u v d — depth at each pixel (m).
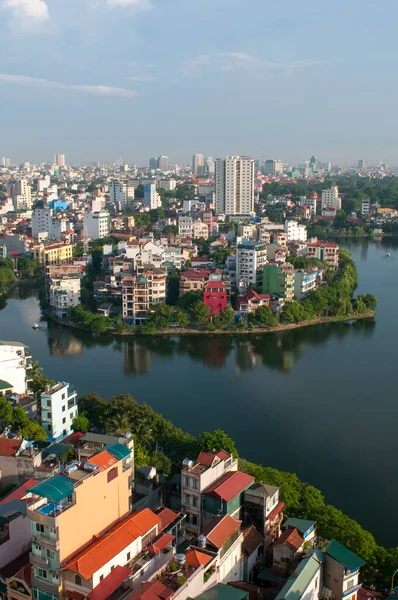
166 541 76.88
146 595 64.94
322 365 192.88
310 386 173.38
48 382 150.38
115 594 67.81
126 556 72.81
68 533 70.38
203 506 86.25
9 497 88.88
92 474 74.44
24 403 132.38
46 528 69.44
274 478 102.25
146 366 192.50
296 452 131.75
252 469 104.50
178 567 71.06
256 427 144.50
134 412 129.12
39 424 124.56
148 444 119.19
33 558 70.94
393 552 88.44
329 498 113.50
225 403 159.88
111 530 75.75
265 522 87.19
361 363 194.62
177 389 170.88
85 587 67.75
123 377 181.50
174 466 112.56
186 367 191.75
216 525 79.75
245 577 83.31
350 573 78.69
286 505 96.31
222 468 91.44
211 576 73.31
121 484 80.06
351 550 86.88
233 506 85.88
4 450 102.12
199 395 166.00
